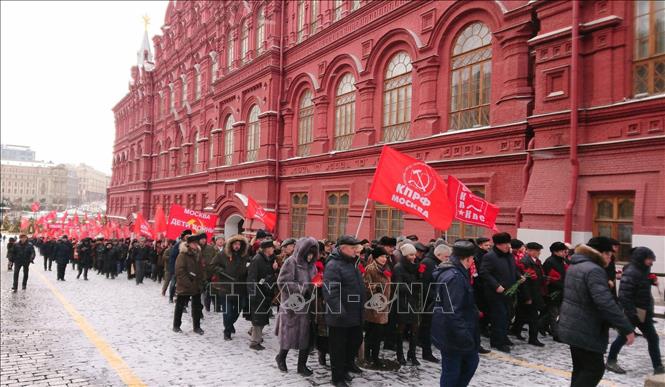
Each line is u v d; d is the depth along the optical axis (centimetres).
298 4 2197
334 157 1858
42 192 16050
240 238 909
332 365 609
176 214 1570
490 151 1252
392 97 1638
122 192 5138
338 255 623
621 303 628
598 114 998
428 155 1441
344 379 617
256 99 2405
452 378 499
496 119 1241
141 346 816
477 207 951
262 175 2261
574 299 475
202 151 3173
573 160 1020
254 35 2509
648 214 909
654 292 894
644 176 925
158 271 1886
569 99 1052
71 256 2606
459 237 1320
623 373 648
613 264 785
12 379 636
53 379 636
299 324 662
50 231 3903
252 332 810
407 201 789
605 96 1003
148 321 1042
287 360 739
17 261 1528
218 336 904
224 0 2833
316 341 714
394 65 1636
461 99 1375
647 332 631
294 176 2109
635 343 805
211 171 2820
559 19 1084
